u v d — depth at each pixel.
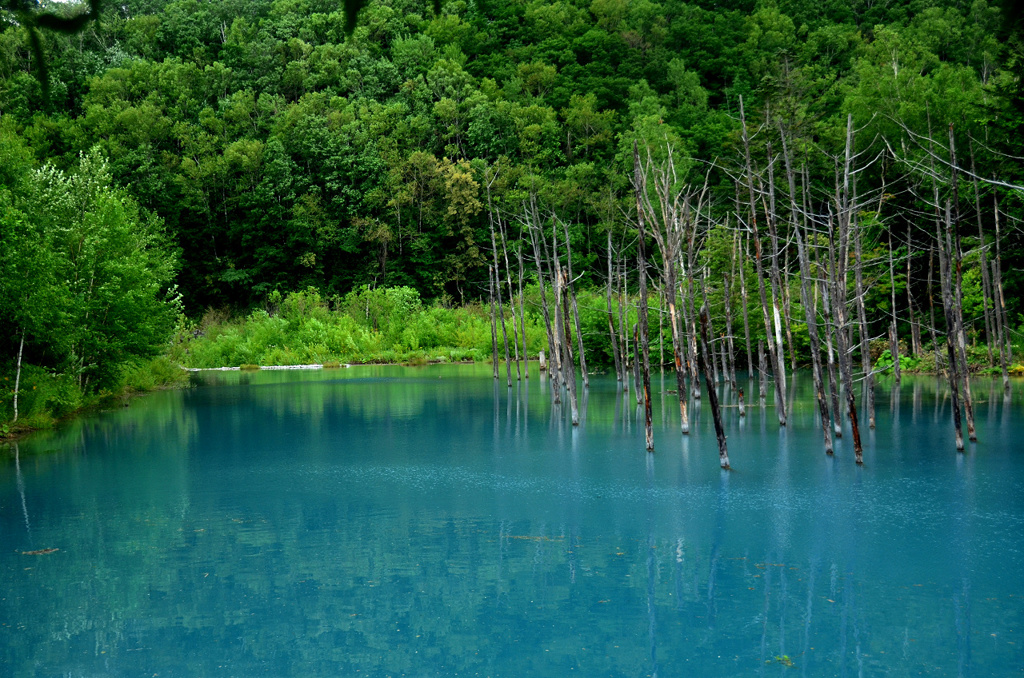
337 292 82.31
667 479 15.88
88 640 8.62
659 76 98.88
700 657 8.02
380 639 8.59
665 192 20.08
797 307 31.44
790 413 25.23
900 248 35.91
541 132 88.44
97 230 28.81
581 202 74.69
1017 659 7.80
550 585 10.13
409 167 84.25
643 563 10.89
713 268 34.38
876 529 12.12
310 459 18.70
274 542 12.07
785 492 14.59
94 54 98.69
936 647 8.11
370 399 32.25
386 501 14.54
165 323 34.34
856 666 7.72
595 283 71.38
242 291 82.94
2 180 27.72
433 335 63.16
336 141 86.56
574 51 107.38
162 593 10.00
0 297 22.12
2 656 8.23
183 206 82.19
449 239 86.12
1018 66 25.42
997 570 10.28
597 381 38.62
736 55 98.69
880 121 41.25
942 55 73.12
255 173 85.25
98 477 16.81
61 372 26.98
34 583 10.36
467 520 13.18
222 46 111.69
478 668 7.87
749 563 10.77
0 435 22.22
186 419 26.28
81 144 80.00
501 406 28.98
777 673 7.62
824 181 37.38
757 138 34.09
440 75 97.12
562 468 17.22
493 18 115.88
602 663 7.95
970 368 34.75
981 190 32.16
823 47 89.94
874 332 41.91
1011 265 34.00
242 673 7.81
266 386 39.19
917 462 16.92
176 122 90.12
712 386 16.66
